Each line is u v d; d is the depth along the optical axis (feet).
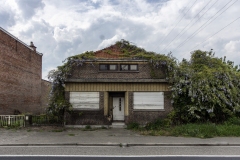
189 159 25.26
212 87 49.08
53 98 50.31
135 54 53.57
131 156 26.50
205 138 37.78
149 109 51.01
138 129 47.11
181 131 42.04
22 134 41.11
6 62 64.85
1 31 62.03
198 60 56.03
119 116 53.42
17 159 25.00
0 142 34.06
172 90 50.31
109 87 51.03
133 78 51.13
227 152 28.99
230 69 56.39
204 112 48.83
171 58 52.21
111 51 55.06
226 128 42.42
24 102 76.69
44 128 47.78
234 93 50.75
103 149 30.63
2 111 62.34
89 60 50.75
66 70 49.83
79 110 50.52
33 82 84.94
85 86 50.83
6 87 64.69
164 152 28.86
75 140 35.63
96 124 50.29
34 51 86.28
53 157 25.91
